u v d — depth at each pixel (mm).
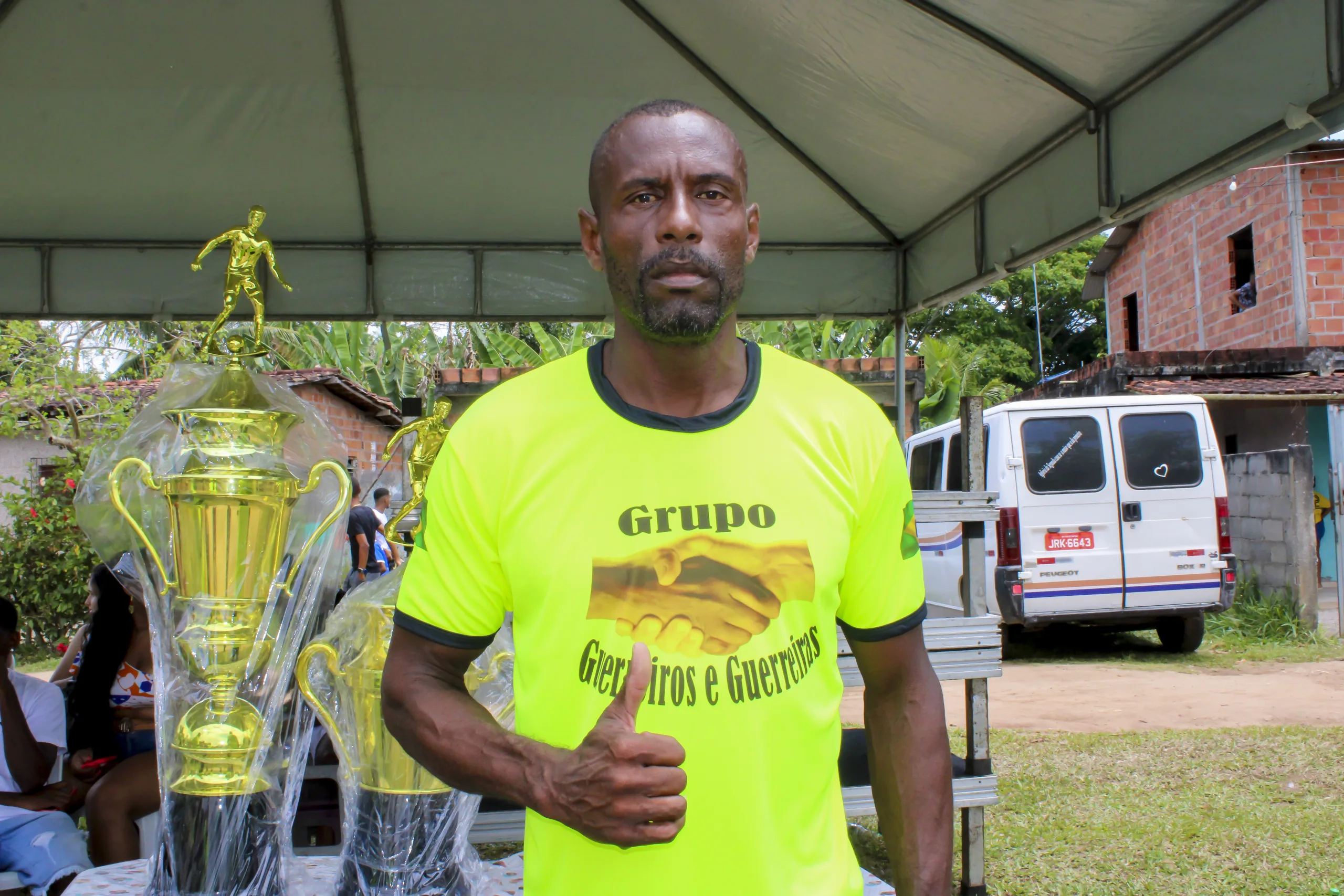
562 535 1084
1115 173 3031
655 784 940
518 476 1115
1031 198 3594
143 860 2148
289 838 1868
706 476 1102
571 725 1064
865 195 4402
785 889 1049
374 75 3609
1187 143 2660
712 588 1071
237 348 1810
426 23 3373
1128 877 3395
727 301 1116
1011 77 3094
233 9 3201
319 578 1796
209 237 4617
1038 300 25047
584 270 4957
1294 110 2223
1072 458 7496
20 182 4031
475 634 1156
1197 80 2607
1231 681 6844
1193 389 10414
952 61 3129
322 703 1854
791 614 1086
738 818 1037
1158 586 7449
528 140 4047
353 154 4055
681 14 3361
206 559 1637
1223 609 7527
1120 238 16203
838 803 1158
